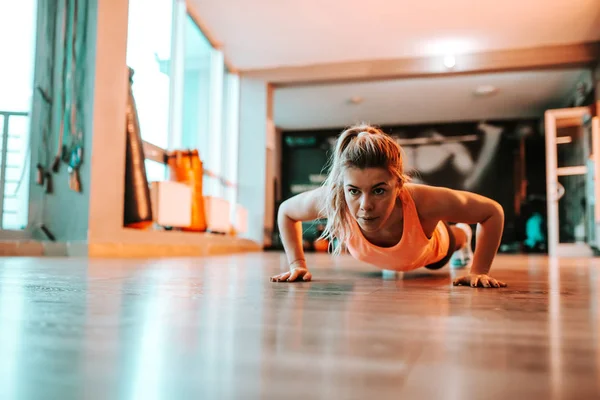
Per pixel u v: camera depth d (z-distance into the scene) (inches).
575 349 24.4
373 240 72.8
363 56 295.6
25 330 28.7
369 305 42.3
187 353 22.9
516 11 236.1
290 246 75.3
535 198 422.9
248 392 16.8
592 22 247.1
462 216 67.2
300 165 475.5
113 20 162.6
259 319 33.7
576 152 310.0
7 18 157.0
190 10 236.7
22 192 160.9
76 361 21.2
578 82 328.2
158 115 207.9
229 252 255.9
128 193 167.2
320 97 374.3
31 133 162.7
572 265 149.8
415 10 236.1
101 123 157.9
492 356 22.7
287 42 276.5
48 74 163.9
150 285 60.5
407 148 449.4
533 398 16.4
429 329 30.0
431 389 17.3
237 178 312.8
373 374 19.3
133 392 16.8
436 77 302.4
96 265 106.3
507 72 292.0
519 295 52.7
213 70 282.4
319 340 26.2
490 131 435.5
